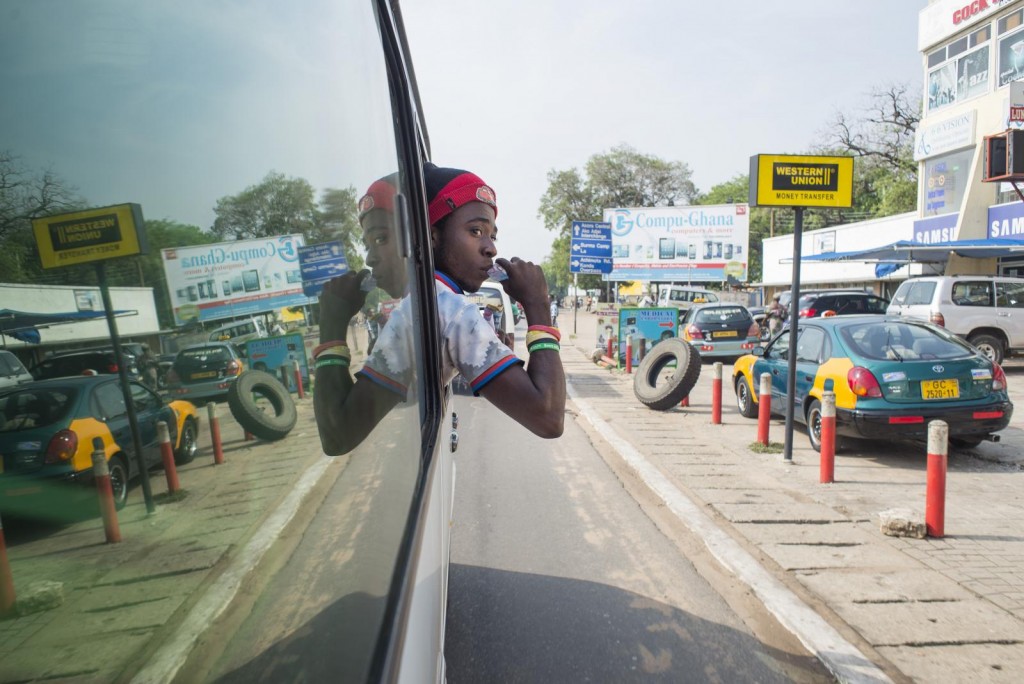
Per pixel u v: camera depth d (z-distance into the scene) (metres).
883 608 3.72
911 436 6.61
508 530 5.20
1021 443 7.63
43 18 0.46
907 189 34.88
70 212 0.47
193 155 0.60
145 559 0.51
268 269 0.72
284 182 0.78
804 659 3.32
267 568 0.67
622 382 14.04
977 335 13.95
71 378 0.47
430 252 1.93
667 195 58.59
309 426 0.79
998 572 4.18
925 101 22.58
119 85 0.52
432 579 1.61
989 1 19.48
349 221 1.04
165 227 0.55
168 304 0.55
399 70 1.87
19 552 0.44
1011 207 18.98
